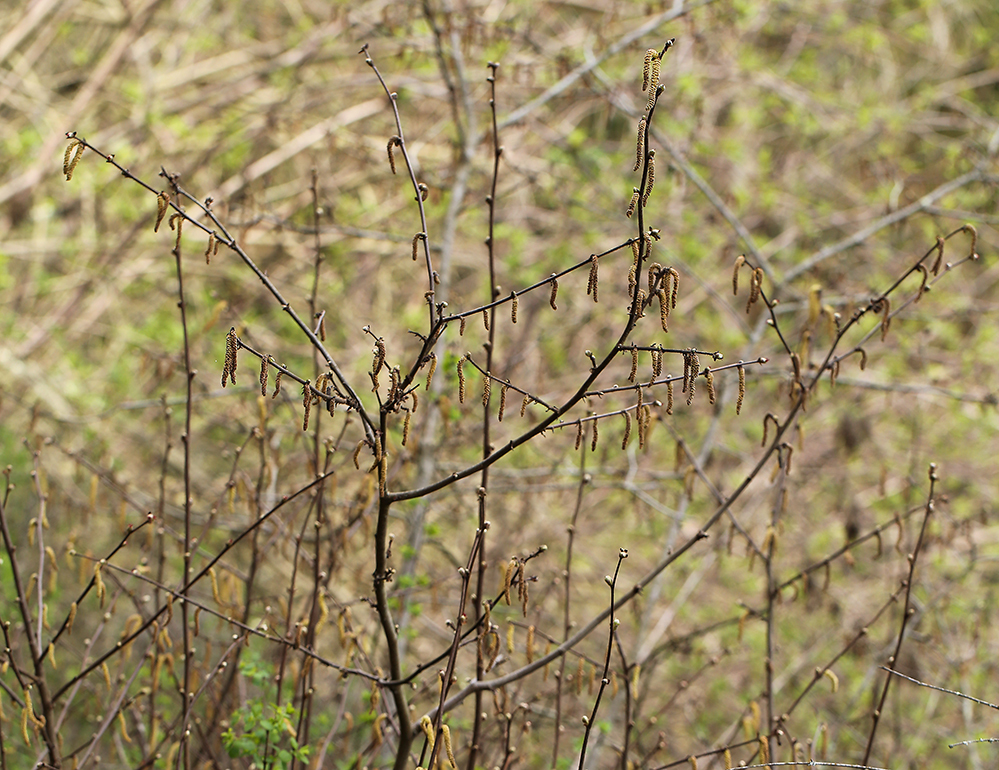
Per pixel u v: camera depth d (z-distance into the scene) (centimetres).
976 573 620
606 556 716
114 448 685
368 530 372
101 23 968
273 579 552
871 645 558
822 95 894
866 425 656
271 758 308
